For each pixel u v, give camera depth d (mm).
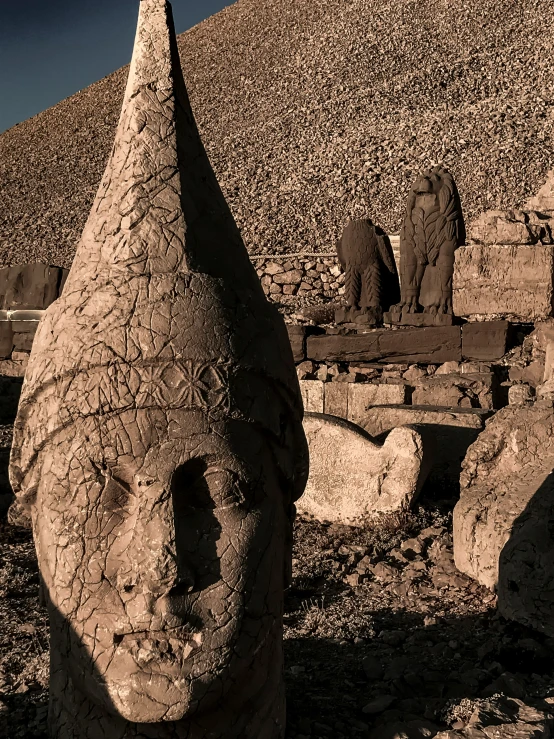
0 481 7633
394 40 49688
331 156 37000
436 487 7738
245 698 2900
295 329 13047
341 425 6977
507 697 3633
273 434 3006
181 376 2822
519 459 5695
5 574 5676
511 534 4969
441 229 12703
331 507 6914
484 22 48219
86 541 2807
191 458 2797
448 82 41969
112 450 2789
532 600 4586
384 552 6152
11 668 4195
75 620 2811
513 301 12477
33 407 3041
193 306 2871
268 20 63000
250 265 3191
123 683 2705
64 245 34469
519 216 13203
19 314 15859
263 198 34344
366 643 4512
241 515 2877
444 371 11812
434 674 3990
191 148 3135
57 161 48500
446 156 33469
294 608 5152
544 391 8672
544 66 40406
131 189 2996
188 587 2732
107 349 2830
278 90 48094
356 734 3406
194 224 3006
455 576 5441
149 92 3109
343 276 19281
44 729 3449
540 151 31609
